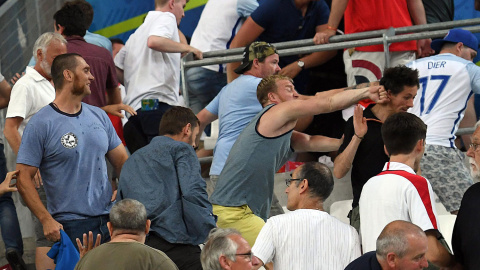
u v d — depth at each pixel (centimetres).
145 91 2794
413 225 1592
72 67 2106
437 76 2506
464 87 2495
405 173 1792
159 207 1994
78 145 2105
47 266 2262
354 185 2078
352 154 2033
